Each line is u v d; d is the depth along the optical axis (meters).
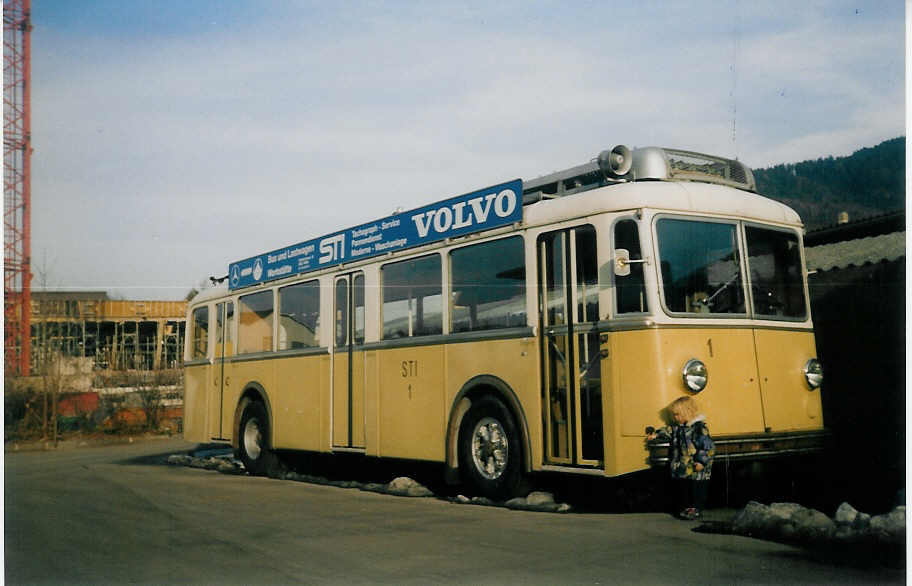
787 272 8.85
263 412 13.52
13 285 14.65
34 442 16.38
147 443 18.17
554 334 8.58
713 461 7.88
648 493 8.89
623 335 7.95
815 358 8.81
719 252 8.38
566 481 9.45
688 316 7.98
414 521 8.08
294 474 13.09
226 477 13.27
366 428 11.08
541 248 8.80
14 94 13.34
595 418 8.13
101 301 15.94
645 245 7.99
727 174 9.11
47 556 6.79
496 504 8.98
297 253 12.95
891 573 5.50
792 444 8.37
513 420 8.99
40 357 16.14
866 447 9.62
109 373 16.92
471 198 9.76
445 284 9.99
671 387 7.78
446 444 9.75
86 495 10.61
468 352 9.57
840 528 6.45
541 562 6.15
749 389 8.19
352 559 6.46
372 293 11.20
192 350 16.08
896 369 9.50
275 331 13.38
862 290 9.91
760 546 6.38
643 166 8.49
